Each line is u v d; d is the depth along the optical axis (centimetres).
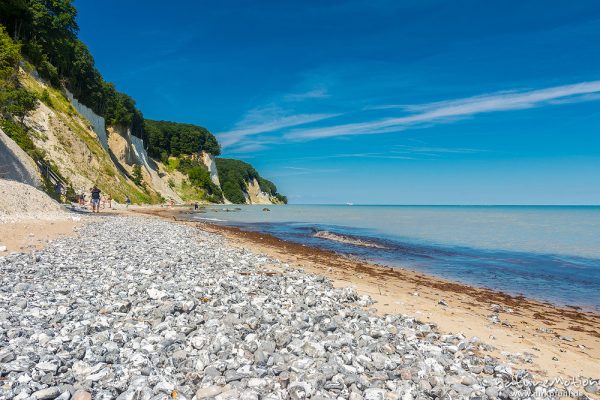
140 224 3444
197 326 811
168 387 528
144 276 1291
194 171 17850
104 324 762
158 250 1931
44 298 922
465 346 882
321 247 3003
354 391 564
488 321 1195
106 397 493
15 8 7550
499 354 875
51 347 625
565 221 7319
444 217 8894
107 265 1436
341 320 976
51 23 8694
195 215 7281
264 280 1412
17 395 471
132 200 8456
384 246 3212
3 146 3712
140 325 789
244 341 741
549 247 3244
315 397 529
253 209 13538
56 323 760
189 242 2467
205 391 532
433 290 1650
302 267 1961
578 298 1617
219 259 1855
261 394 538
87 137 7988
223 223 5488
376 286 1620
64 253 1595
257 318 864
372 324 979
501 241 3684
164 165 17512
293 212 11631
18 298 894
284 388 566
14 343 626
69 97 8844
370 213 11462
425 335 966
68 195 5534
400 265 2317
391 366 682
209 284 1249
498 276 2050
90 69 10756
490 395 609
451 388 619
